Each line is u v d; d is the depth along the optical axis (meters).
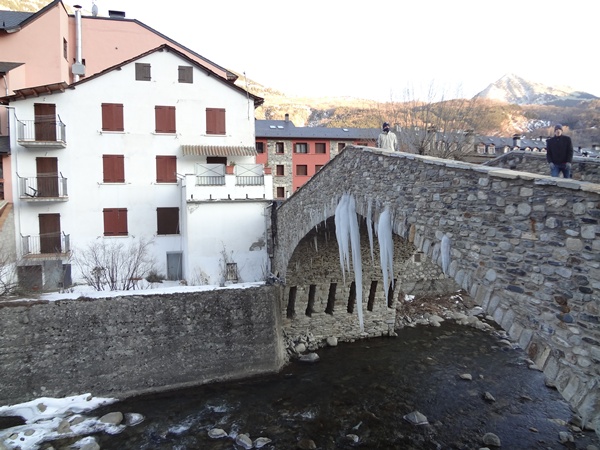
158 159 21.08
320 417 12.94
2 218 18.11
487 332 20.64
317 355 17.69
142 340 14.30
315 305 19.45
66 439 11.52
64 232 19.91
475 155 25.38
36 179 19.50
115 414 12.59
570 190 5.66
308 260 18.08
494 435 11.51
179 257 21.36
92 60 25.31
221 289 15.42
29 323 13.30
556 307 5.84
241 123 22.06
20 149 19.41
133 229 20.81
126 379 14.04
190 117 21.39
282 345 17.09
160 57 21.00
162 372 14.44
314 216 14.66
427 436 11.84
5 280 15.99
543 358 6.00
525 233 6.34
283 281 18.56
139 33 26.02
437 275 25.56
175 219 21.33
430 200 8.52
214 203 19.48
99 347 13.86
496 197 6.89
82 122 20.06
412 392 14.49
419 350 18.45
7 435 11.58
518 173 6.61
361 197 11.30
